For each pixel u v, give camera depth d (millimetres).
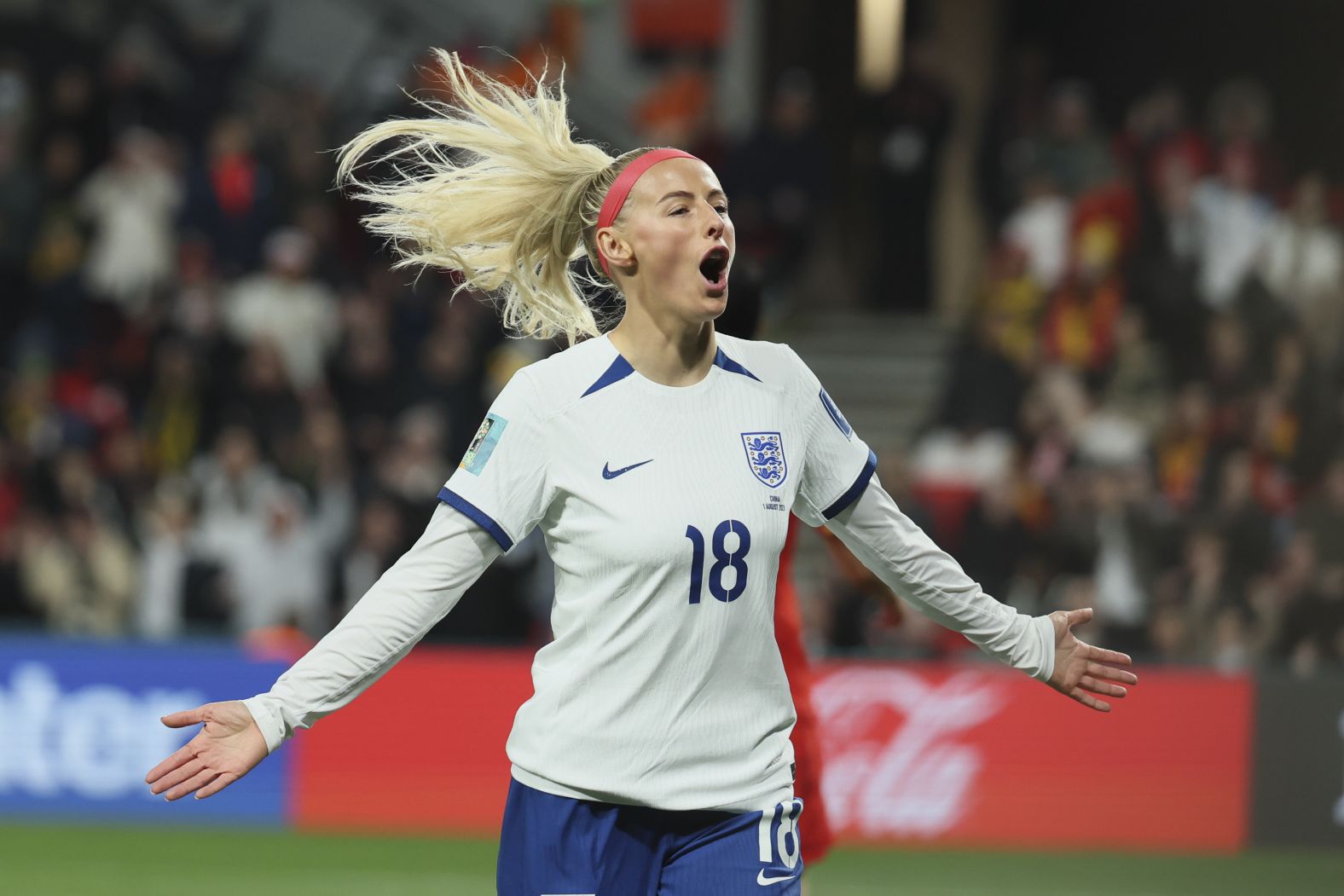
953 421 37000
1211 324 38844
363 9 45969
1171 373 38906
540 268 11445
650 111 42469
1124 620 33188
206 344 38531
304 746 29156
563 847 10188
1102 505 33812
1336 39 48875
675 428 10164
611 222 10305
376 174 40469
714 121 41031
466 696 29188
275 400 36344
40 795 29219
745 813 10328
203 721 9742
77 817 29172
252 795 29156
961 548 33500
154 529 33719
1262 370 37562
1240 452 36344
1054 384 36219
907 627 31656
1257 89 49531
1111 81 50594
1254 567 33844
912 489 34438
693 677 10055
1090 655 11492
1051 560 33469
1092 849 28281
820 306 45781
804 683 15602
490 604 31328
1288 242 38750
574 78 43594
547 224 11008
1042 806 28391
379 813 29016
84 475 35312
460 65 11258
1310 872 26734
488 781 29062
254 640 30188
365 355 37906
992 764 28438
